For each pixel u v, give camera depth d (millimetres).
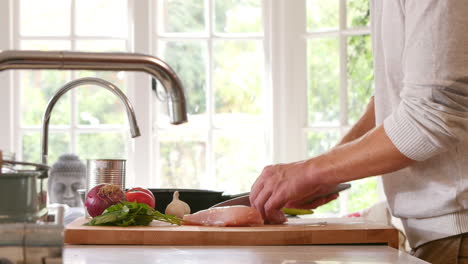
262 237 1356
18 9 3799
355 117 3691
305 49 3785
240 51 3857
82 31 3836
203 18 3850
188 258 1136
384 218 3100
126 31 3820
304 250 1271
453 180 1418
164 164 3797
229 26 3861
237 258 1138
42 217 1035
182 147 3811
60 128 3793
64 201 2814
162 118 3805
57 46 3812
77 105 3809
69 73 3812
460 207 1415
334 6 3725
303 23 3781
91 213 1653
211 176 3822
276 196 1526
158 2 3820
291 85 3797
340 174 1459
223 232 1352
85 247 1302
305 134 3785
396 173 1517
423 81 1342
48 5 3826
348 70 3697
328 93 3738
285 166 1547
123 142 3809
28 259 825
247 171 3846
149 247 1305
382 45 1560
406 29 1389
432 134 1341
